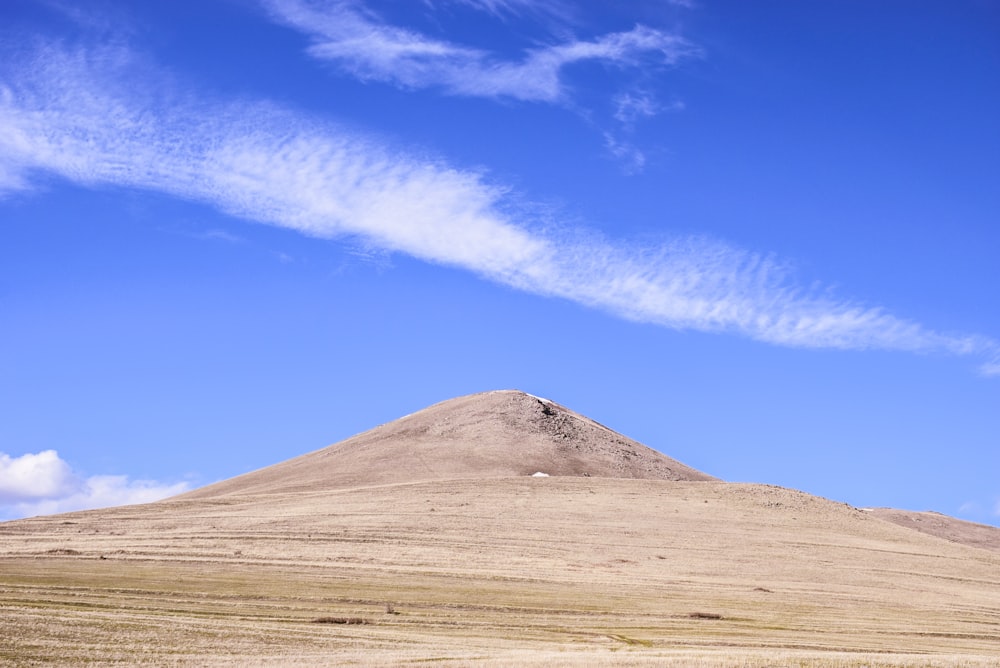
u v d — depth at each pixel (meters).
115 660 36.59
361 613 56.84
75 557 76.12
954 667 39.34
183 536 89.12
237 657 38.59
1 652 36.38
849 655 43.91
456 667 36.47
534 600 65.81
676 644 50.94
